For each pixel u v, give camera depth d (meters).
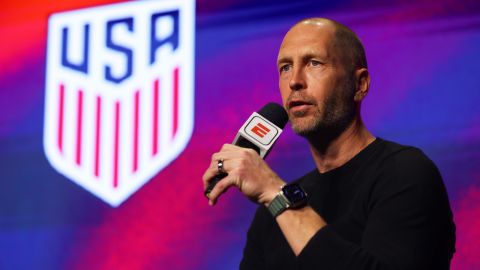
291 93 1.51
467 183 2.38
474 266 2.32
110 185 2.94
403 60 2.56
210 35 2.91
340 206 1.47
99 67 3.08
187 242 2.76
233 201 2.71
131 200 2.89
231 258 2.68
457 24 2.51
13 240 3.04
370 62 2.60
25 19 3.26
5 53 3.25
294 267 1.47
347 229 1.41
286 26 2.79
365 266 1.18
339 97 1.51
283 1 2.82
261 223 1.63
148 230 2.83
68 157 3.04
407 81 2.54
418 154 1.40
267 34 2.82
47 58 3.19
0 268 3.03
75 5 3.19
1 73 3.23
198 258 2.72
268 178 1.28
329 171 1.54
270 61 2.79
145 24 3.03
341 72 1.52
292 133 2.68
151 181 2.87
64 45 3.17
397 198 1.32
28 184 3.08
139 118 2.96
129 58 3.03
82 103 3.08
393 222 1.28
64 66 3.15
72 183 3.01
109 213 2.91
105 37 3.10
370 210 1.37
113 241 2.88
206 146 2.81
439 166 2.43
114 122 3.00
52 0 3.23
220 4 2.92
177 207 2.80
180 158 2.84
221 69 2.86
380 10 2.63
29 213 3.05
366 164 1.48
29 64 3.21
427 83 2.51
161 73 2.96
